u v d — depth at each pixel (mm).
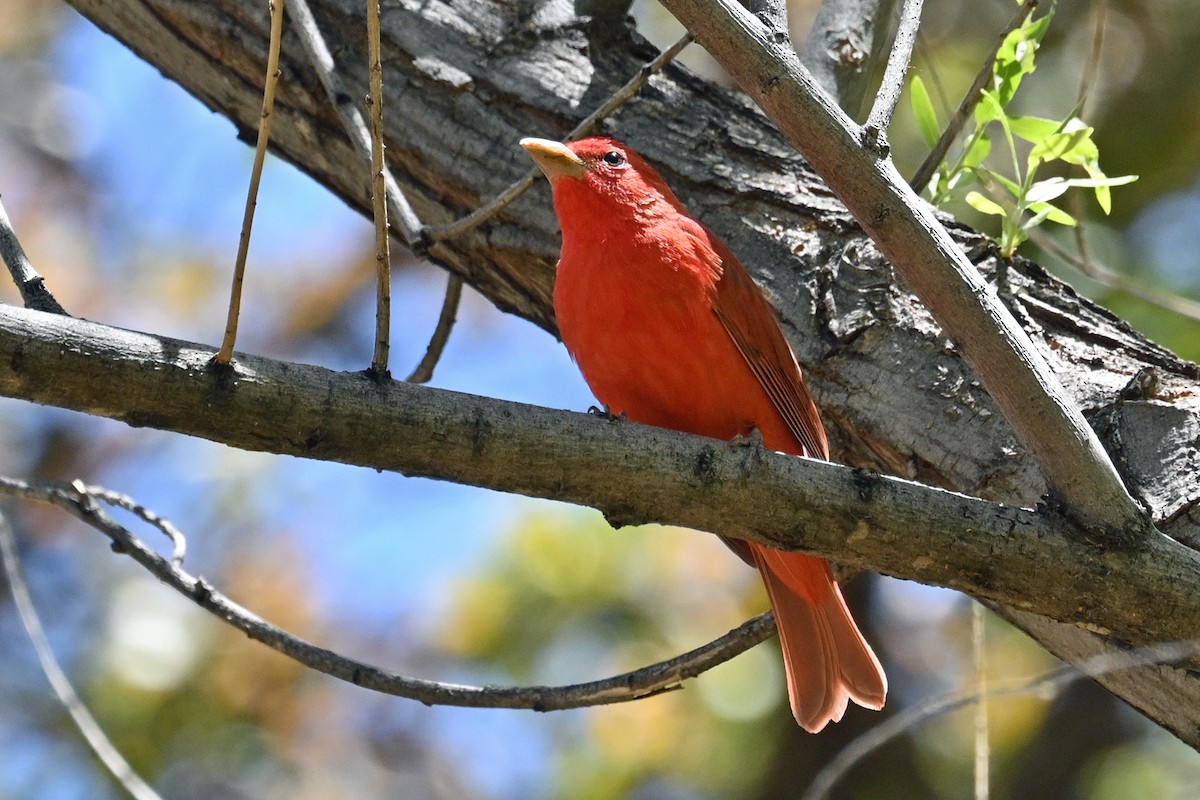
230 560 15344
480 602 14133
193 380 5422
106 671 13797
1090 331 7598
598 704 7602
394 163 8992
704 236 8062
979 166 8531
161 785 13320
